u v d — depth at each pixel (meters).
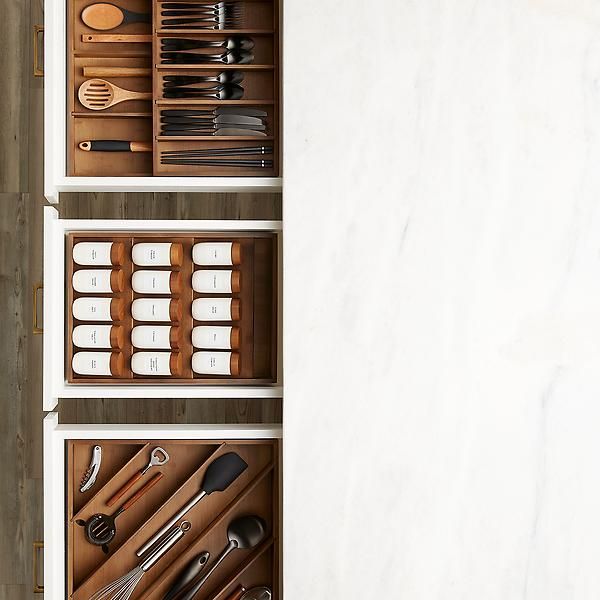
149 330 1.41
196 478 1.43
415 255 1.32
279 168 1.42
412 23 1.32
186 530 1.44
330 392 1.32
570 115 1.32
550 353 1.32
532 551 1.32
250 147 1.44
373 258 1.32
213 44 1.43
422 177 1.32
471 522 1.32
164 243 1.42
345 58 1.32
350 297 1.32
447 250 1.32
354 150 1.32
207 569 1.44
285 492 1.32
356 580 1.32
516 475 1.32
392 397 1.32
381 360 1.32
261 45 1.45
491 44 1.32
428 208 1.32
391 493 1.32
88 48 1.45
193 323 1.45
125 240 1.45
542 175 1.32
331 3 1.32
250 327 1.45
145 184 1.37
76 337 1.41
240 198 1.74
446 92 1.32
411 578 1.32
